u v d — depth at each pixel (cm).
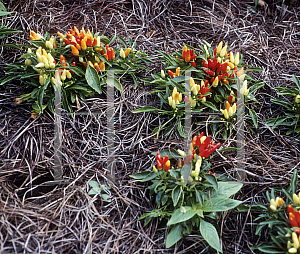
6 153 254
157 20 376
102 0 378
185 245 230
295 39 383
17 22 333
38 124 270
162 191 234
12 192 237
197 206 229
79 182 254
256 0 405
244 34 379
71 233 222
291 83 336
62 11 358
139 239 230
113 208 243
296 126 297
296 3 412
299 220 206
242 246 234
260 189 260
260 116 311
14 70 284
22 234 212
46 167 256
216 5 403
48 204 235
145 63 331
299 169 272
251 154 281
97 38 280
